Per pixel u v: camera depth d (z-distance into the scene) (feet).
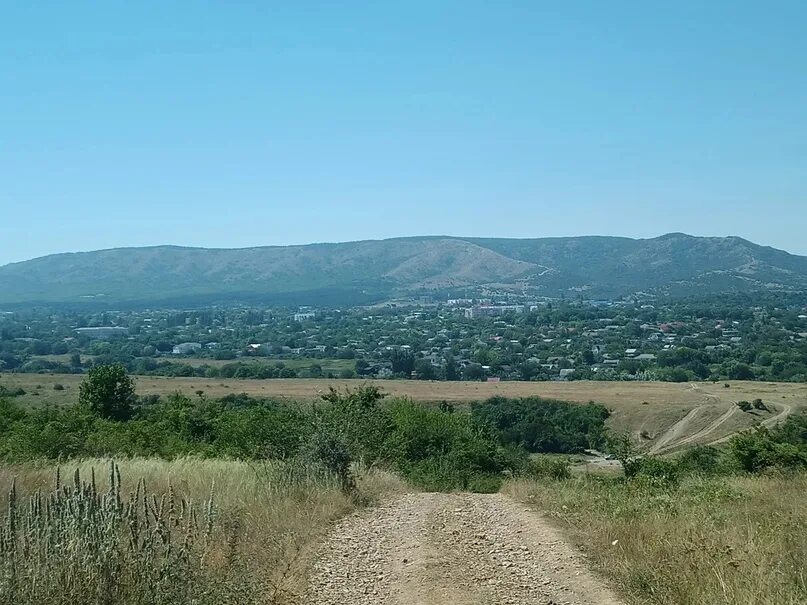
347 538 38.99
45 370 275.18
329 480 51.57
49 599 19.85
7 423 85.56
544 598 27.32
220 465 58.70
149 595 21.16
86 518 22.27
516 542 38.17
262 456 62.69
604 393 188.24
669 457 98.58
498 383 226.17
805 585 24.44
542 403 165.17
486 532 41.50
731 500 45.32
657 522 35.76
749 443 71.41
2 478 40.42
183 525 29.14
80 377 225.35
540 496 54.80
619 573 29.66
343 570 32.07
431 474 81.56
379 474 65.67
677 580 25.63
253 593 24.16
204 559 25.36
